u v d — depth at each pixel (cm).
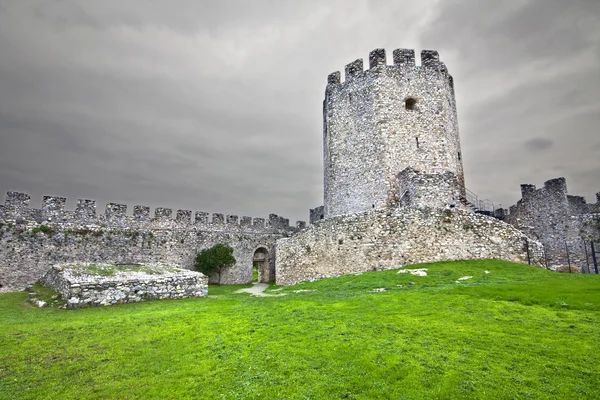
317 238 2914
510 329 987
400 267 2388
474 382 707
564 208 3266
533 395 656
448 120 3562
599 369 731
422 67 3603
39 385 778
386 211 2591
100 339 1076
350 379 750
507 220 3984
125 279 1780
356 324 1105
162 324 1240
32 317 1390
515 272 1975
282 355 896
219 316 1350
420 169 3375
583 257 3022
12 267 2584
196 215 3781
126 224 3319
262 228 4231
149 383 780
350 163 3650
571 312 1117
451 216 2473
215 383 770
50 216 2953
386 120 3441
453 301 1321
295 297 1755
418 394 676
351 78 3772
